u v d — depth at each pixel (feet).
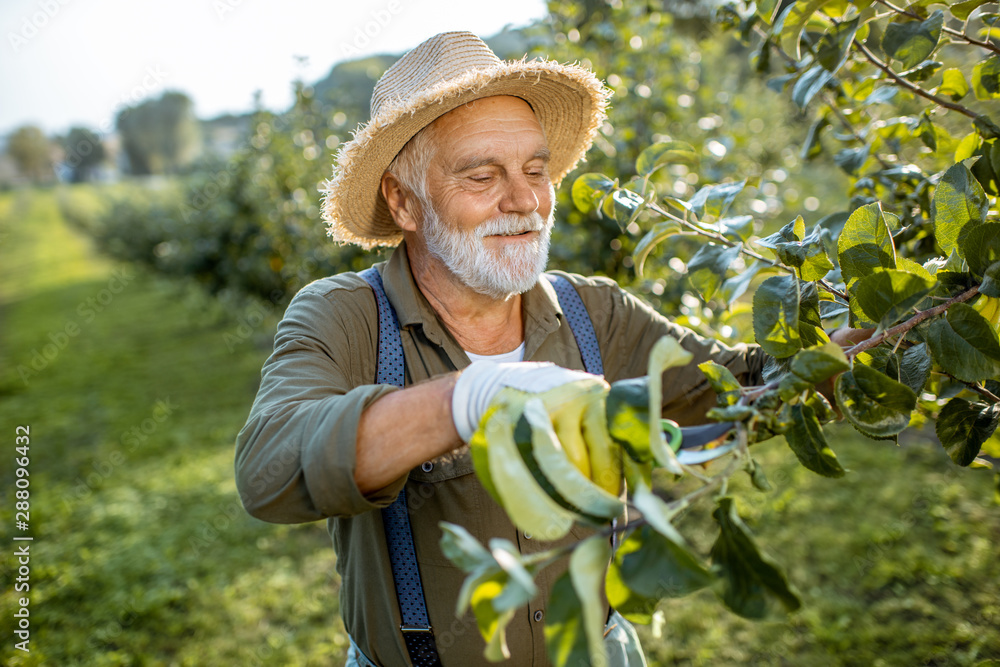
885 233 2.85
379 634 4.03
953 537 10.49
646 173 4.28
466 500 3.79
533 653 3.99
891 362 2.83
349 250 14.55
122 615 11.02
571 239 10.23
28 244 105.19
